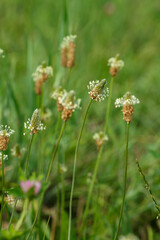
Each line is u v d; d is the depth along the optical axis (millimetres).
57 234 645
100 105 1015
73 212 727
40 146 715
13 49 1218
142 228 708
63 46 657
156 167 770
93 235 625
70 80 836
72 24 811
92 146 874
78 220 688
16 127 759
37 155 737
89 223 698
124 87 1050
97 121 995
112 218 675
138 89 1136
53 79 779
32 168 729
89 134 898
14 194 478
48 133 765
